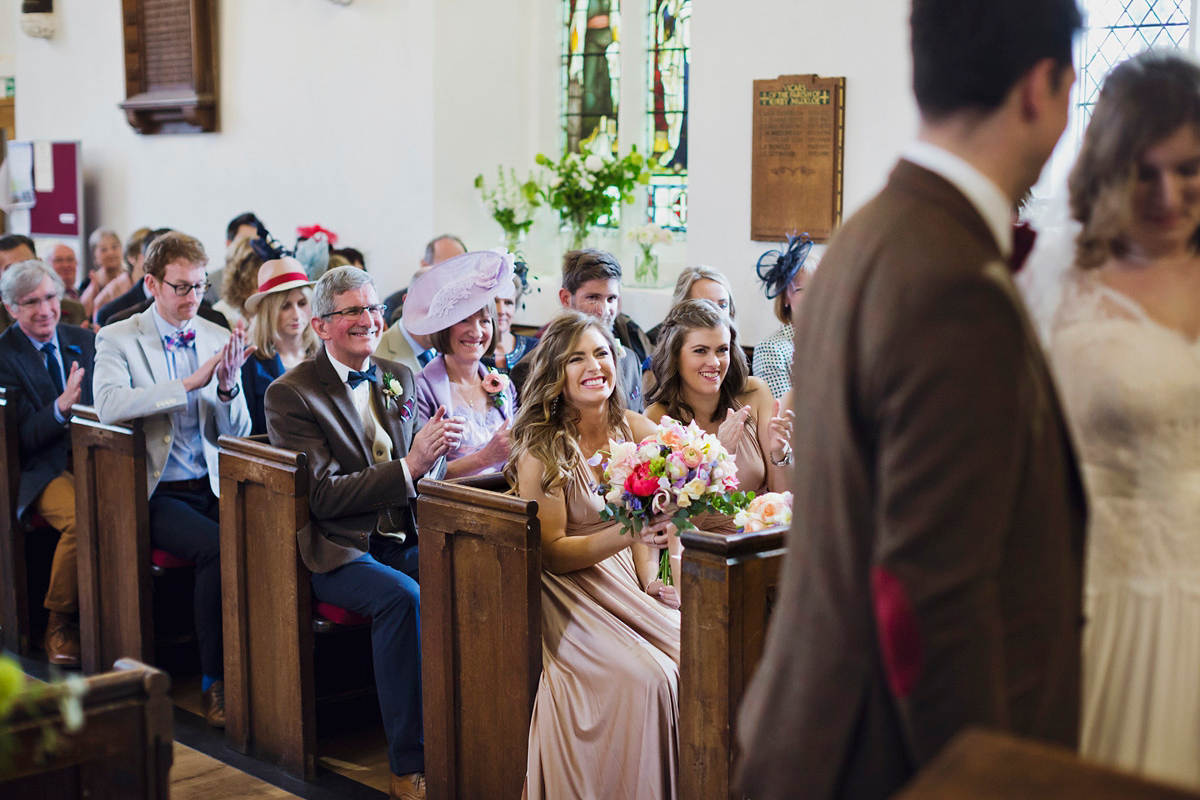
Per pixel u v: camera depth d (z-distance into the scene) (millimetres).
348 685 3982
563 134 7191
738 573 2502
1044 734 1212
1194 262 1568
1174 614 1562
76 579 4672
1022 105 1264
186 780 3670
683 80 6723
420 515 3193
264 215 7992
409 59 7023
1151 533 1569
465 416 4219
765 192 5781
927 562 1149
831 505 1266
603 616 3033
